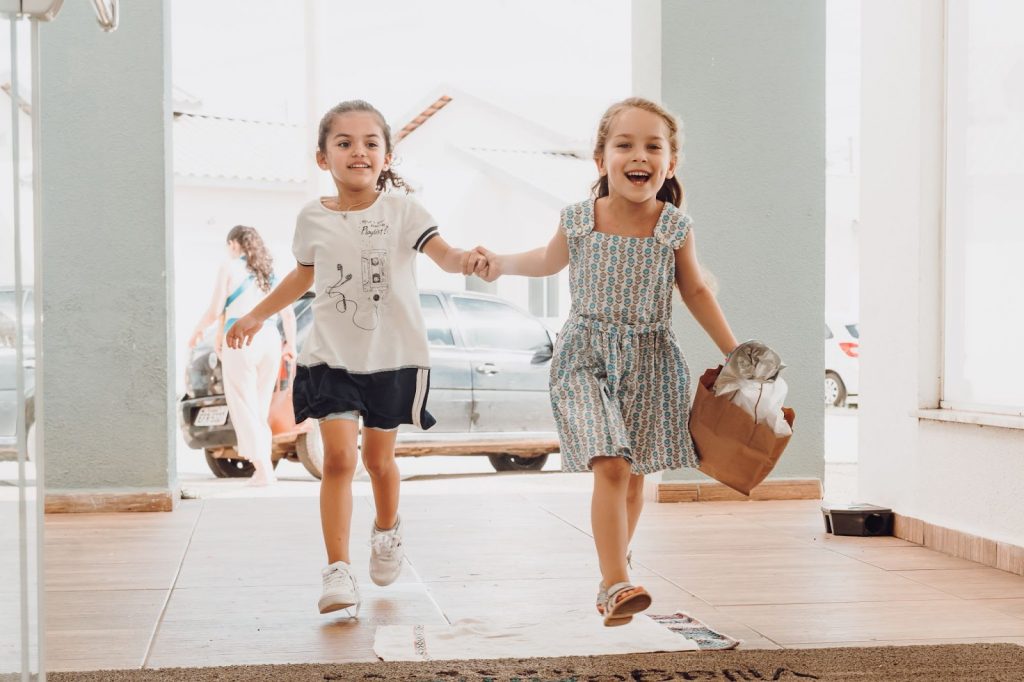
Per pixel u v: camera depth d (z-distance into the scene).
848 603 3.54
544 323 8.57
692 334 6.05
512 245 18.75
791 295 6.23
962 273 4.57
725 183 6.17
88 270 5.69
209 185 18.55
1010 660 2.83
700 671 2.73
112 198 5.71
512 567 4.12
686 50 6.11
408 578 3.92
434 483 7.12
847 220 25.20
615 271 3.08
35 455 1.86
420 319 3.55
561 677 2.68
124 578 3.93
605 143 3.15
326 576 3.30
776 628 3.22
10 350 1.86
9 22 1.86
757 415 3.02
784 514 5.52
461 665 2.78
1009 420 4.08
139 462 5.70
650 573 4.02
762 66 6.20
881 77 4.94
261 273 7.07
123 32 5.73
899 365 4.82
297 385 3.50
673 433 3.13
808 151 6.26
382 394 3.46
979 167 4.46
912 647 2.97
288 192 19.12
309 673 2.71
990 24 4.38
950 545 4.40
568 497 6.15
